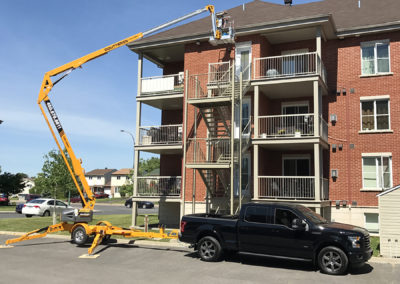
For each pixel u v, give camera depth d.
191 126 20.27
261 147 18.66
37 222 20.81
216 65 20.25
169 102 21.98
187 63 21.03
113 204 59.50
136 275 9.26
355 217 17.78
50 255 12.02
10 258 11.45
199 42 20.69
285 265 10.70
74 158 15.10
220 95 17.89
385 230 11.90
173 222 21.42
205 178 18.05
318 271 9.91
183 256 11.95
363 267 10.45
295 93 19.23
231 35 18.50
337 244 9.71
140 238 15.32
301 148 18.81
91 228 13.81
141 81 21.72
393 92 17.89
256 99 17.70
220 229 11.08
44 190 32.97
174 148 20.14
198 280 8.76
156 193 20.28
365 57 18.78
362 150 18.11
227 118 18.97
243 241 10.67
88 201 14.75
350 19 19.80
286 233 10.16
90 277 9.00
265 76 18.47
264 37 19.64
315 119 16.66
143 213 35.97
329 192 18.42
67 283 8.41
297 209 10.45
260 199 17.06
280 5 22.30
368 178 17.91
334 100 18.94
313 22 17.67
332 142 18.72
